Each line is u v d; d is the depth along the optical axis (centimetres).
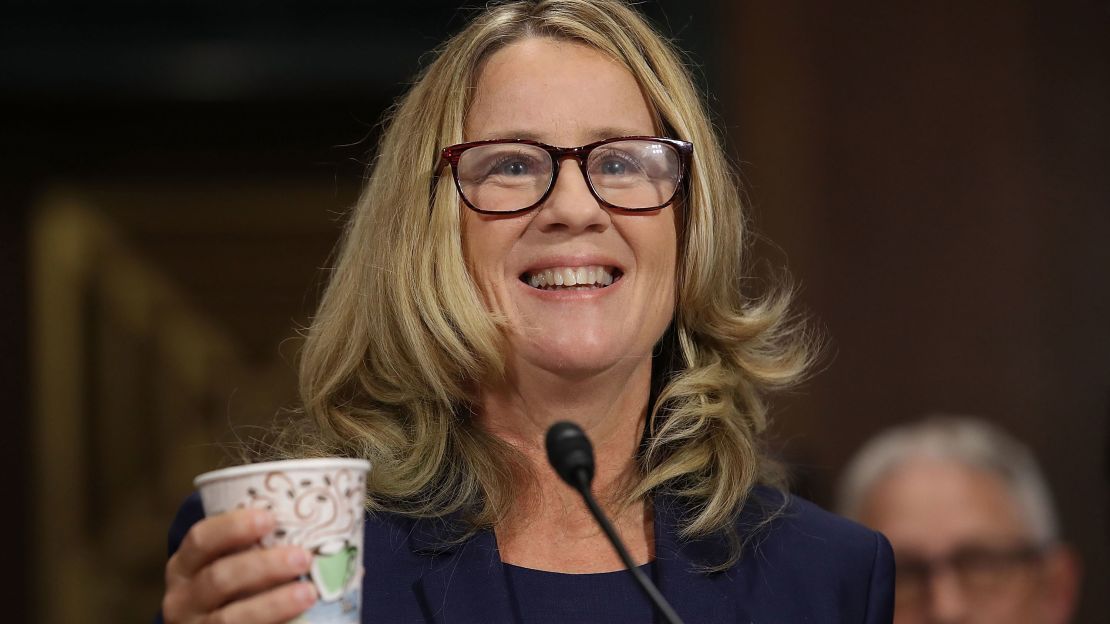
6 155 1541
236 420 1563
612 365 541
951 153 1352
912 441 959
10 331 1533
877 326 1338
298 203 1568
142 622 1522
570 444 454
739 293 609
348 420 565
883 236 1348
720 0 1388
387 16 1450
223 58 1446
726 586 545
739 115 1373
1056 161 1337
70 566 1517
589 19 569
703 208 576
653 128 570
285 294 1577
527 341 534
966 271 1337
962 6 1362
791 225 1354
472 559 529
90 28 1439
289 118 1556
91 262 1552
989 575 910
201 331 1571
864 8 1375
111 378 1554
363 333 573
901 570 916
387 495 545
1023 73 1350
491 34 566
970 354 1326
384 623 509
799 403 1323
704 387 586
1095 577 1273
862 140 1363
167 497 1547
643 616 527
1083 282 1323
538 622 520
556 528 553
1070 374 1314
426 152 559
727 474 570
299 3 1452
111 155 1555
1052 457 1304
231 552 406
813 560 564
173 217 1570
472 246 545
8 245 1538
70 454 1531
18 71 1430
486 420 563
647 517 569
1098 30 1340
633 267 547
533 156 540
